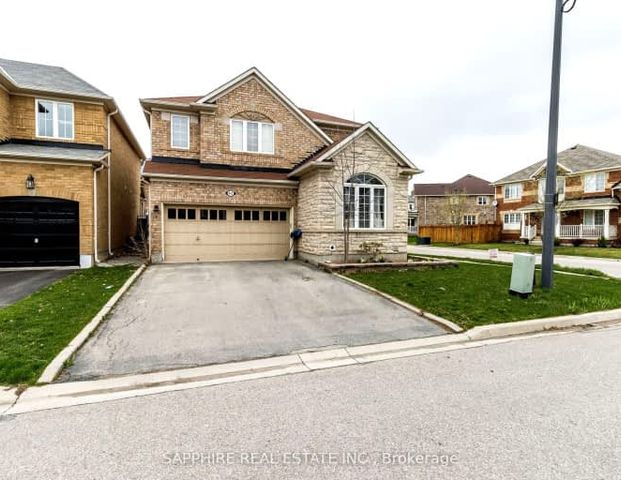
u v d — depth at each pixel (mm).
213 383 3723
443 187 45594
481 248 25109
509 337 5344
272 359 4379
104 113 13672
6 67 13734
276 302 7004
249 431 2787
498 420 2941
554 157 7664
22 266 10922
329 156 11234
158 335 5082
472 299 7082
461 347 4859
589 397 3361
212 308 6523
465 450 2537
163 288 8078
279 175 13875
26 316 5602
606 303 6875
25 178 10914
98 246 12219
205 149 13570
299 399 3338
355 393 3463
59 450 2535
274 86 14406
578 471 2312
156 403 3268
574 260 17031
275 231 13492
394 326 5660
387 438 2688
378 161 11891
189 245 12492
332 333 5324
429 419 2959
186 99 14117
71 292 7391
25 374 3674
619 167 23875
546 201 7836
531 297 7203
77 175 11367
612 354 4559
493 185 33688
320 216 11289
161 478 2240
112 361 4180
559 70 7504
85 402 3277
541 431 2783
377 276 9773
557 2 7461
